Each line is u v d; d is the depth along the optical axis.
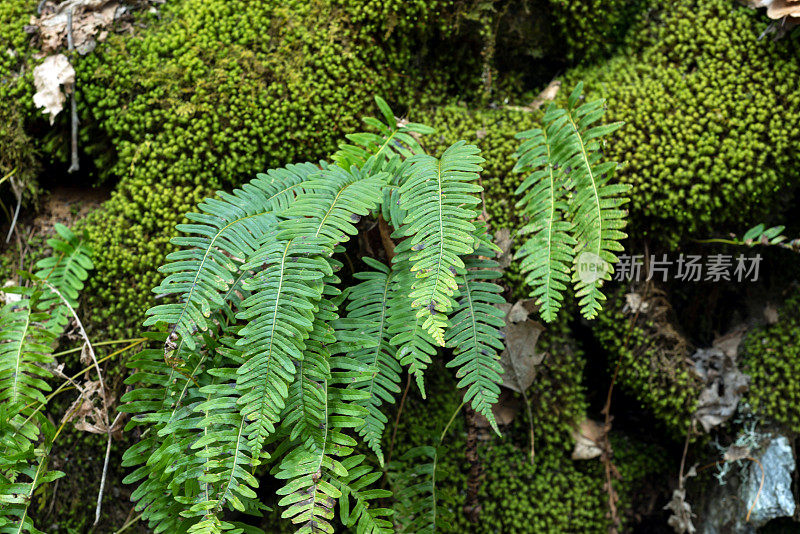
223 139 2.12
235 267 1.64
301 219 1.63
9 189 2.25
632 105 2.17
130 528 2.07
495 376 1.73
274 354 1.54
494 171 2.17
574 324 2.37
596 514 2.35
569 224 1.76
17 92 2.16
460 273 1.75
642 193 2.12
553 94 2.37
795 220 2.31
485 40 2.33
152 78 2.13
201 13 2.18
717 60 2.14
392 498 2.04
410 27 2.23
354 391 1.66
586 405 2.34
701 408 2.28
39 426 2.00
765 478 2.21
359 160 1.94
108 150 2.28
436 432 2.09
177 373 1.70
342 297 1.77
